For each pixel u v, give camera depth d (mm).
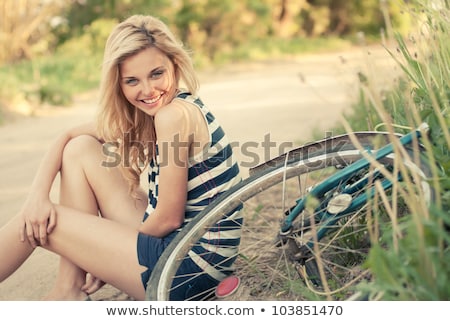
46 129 11867
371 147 3258
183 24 24750
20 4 21031
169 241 3684
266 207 5395
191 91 3805
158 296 3340
